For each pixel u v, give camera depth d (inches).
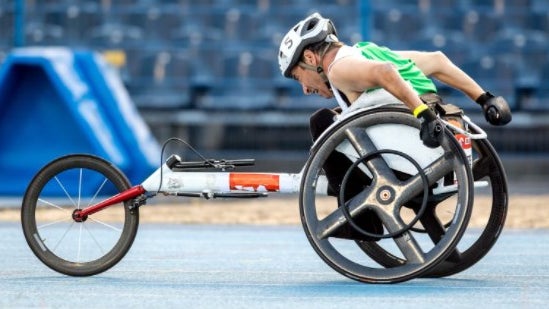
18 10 1795.0
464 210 520.1
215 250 813.2
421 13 2084.2
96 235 941.2
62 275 601.0
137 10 2043.6
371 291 517.7
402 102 526.0
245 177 571.8
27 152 1505.9
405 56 577.3
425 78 552.7
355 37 1985.7
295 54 549.3
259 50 2010.3
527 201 1467.8
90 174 1247.5
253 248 834.8
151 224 1131.9
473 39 2084.2
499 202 570.9
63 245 841.5
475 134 546.6
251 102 1977.1
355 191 549.6
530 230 1046.4
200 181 577.3
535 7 2100.1
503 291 518.9
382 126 528.1
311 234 540.1
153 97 1974.7
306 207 541.6
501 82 2011.6
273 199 1561.3
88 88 1513.3
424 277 585.3
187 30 2052.2
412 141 524.1
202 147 1932.8
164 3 2062.0
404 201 524.1
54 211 1179.9
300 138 1936.5
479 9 2097.7
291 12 2075.5
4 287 539.2
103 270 589.0
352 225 530.0
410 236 527.2
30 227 593.9
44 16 2025.1
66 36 2018.9
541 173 1931.6
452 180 532.7
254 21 2070.6
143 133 1530.5
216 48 2006.6
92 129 1459.2
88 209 591.5
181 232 1019.9
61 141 1491.1
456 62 2028.8
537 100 2001.7
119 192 589.0
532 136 1966.0
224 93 1985.7
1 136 1508.4
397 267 534.6
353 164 529.7
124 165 1457.9
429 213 546.3
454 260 573.3
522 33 2092.8
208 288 536.1
